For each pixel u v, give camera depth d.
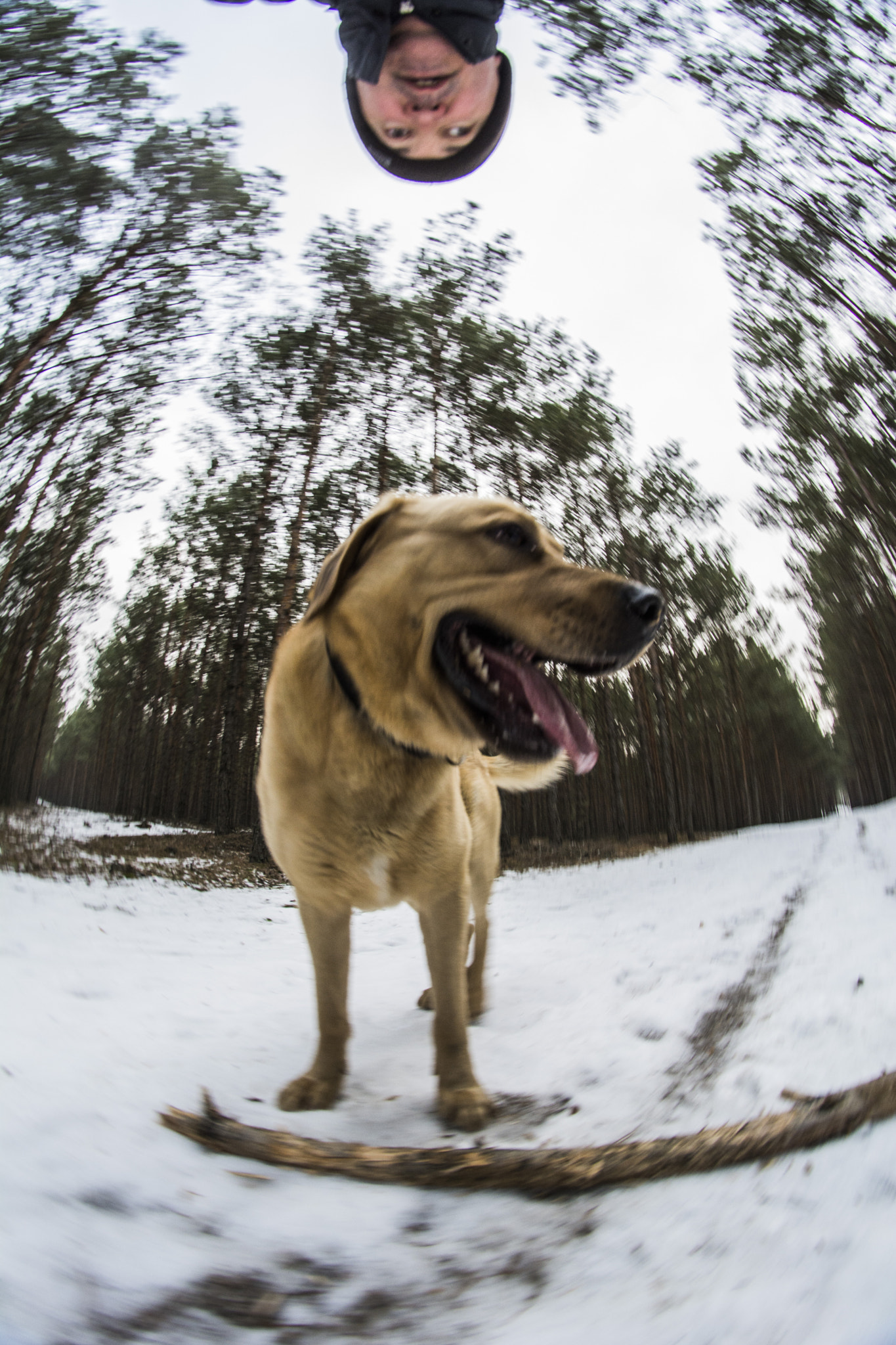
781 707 38.66
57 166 10.12
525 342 17.61
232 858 15.37
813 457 18.81
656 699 24.08
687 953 4.73
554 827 20.95
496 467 18.48
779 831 26.16
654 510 21.33
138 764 34.66
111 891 8.79
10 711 20.11
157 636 29.58
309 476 15.46
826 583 26.08
